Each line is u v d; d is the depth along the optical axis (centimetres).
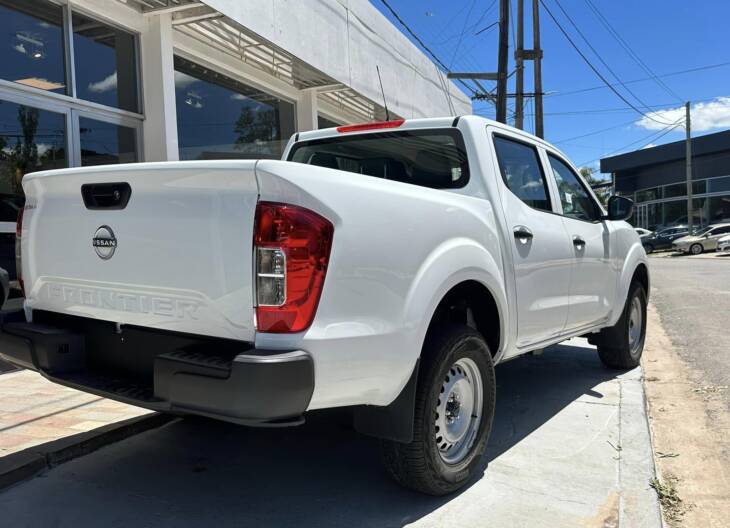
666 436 448
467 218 348
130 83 793
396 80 1432
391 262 284
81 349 326
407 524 306
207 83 951
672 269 2208
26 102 659
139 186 281
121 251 290
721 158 4081
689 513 329
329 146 474
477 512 320
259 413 239
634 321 639
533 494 341
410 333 291
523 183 445
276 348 247
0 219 629
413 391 299
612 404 511
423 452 310
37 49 675
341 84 1142
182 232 268
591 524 307
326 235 254
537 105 2080
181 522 307
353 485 352
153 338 296
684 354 728
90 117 737
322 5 1055
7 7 643
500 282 368
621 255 574
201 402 251
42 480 356
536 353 466
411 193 310
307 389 247
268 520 310
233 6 794
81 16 725
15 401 482
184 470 373
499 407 505
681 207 4409
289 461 388
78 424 427
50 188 323
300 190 249
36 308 344
